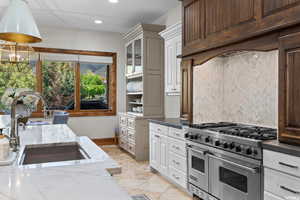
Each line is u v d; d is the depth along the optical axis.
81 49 5.63
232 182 2.16
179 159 3.04
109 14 4.60
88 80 5.82
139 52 4.70
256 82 2.70
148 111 4.59
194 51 2.95
